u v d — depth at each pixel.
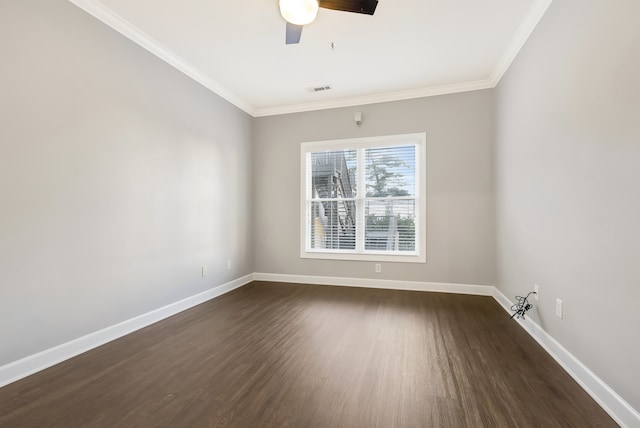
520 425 1.48
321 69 3.44
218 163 3.91
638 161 1.39
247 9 2.43
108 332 2.48
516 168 2.95
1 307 1.84
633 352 1.42
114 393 1.75
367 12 2.16
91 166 2.35
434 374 1.96
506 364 2.10
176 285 3.21
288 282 4.60
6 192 1.86
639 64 1.38
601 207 1.66
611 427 1.47
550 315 2.26
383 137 4.19
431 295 3.85
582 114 1.83
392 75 3.59
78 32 2.26
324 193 4.54
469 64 3.33
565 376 1.93
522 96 2.78
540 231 2.42
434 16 2.51
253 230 4.76
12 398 1.70
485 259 3.82
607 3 1.59
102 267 2.44
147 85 2.85
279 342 2.47
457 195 3.91
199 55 3.14
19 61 1.92
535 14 2.42
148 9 2.42
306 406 1.63
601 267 1.66
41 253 2.04
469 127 3.86
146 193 2.84
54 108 2.11
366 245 4.35
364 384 1.85
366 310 3.28
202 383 1.86
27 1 1.96
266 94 4.15
